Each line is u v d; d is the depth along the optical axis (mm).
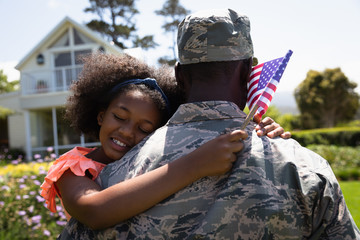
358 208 5770
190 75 1142
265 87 1042
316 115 30469
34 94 16766
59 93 16609
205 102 1099
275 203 967
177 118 1130
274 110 17219
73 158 1208
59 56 18031
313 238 986
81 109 1586
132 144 1311
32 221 4355
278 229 970
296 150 1062
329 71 30375
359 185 8195
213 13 1089
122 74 1480
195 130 1086
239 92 1172
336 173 9719
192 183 1007
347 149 12602
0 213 4438
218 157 974
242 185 983
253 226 967
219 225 962
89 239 1087
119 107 1304
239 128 1079
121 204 992
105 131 1323
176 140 1080
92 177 1220
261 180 984
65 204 1116
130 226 1013
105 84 1473
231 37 1071
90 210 1019
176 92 1537
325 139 17328
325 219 979
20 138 19359
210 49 1066
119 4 7086
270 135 1082
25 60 17953
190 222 991
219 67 1094
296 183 993
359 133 17266
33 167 6496
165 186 988
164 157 1060
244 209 971
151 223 995
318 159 1062
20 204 4641
